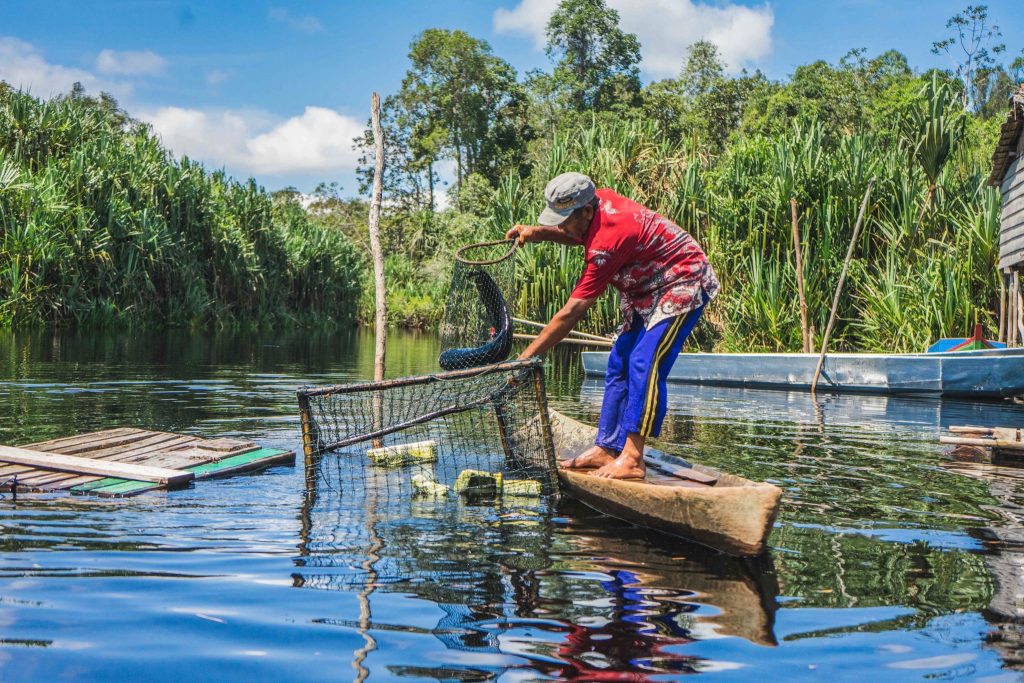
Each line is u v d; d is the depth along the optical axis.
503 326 5.16
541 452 4.78
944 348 11.52
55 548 3.30
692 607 2.80
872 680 2.24
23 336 16.53
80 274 19.41
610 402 4.68
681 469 4.54
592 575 3.14
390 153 50.69
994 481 4.96
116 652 2.34
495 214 18.56
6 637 2.42
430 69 49.12
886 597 2.92
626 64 50.62
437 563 3.24
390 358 15.91
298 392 4.60
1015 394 10.05
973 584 3.07
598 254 4.18
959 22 37.81
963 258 12.88
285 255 27.70
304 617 2.64
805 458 5.75
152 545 3.38
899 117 15.12
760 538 3.30
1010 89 36.62
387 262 36.28
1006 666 2.34
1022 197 10.84
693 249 4.25
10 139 20.61
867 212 14.13
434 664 2.31
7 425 6.49
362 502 4.27
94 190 20.02
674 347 4.27
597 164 17.47
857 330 13.80
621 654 2.41
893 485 4.83
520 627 2.60
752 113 45.47
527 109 49.25
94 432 6.02
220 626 2.55
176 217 22.30
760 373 11.60
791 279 13.92
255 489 4.50
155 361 13.14
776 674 2.28
